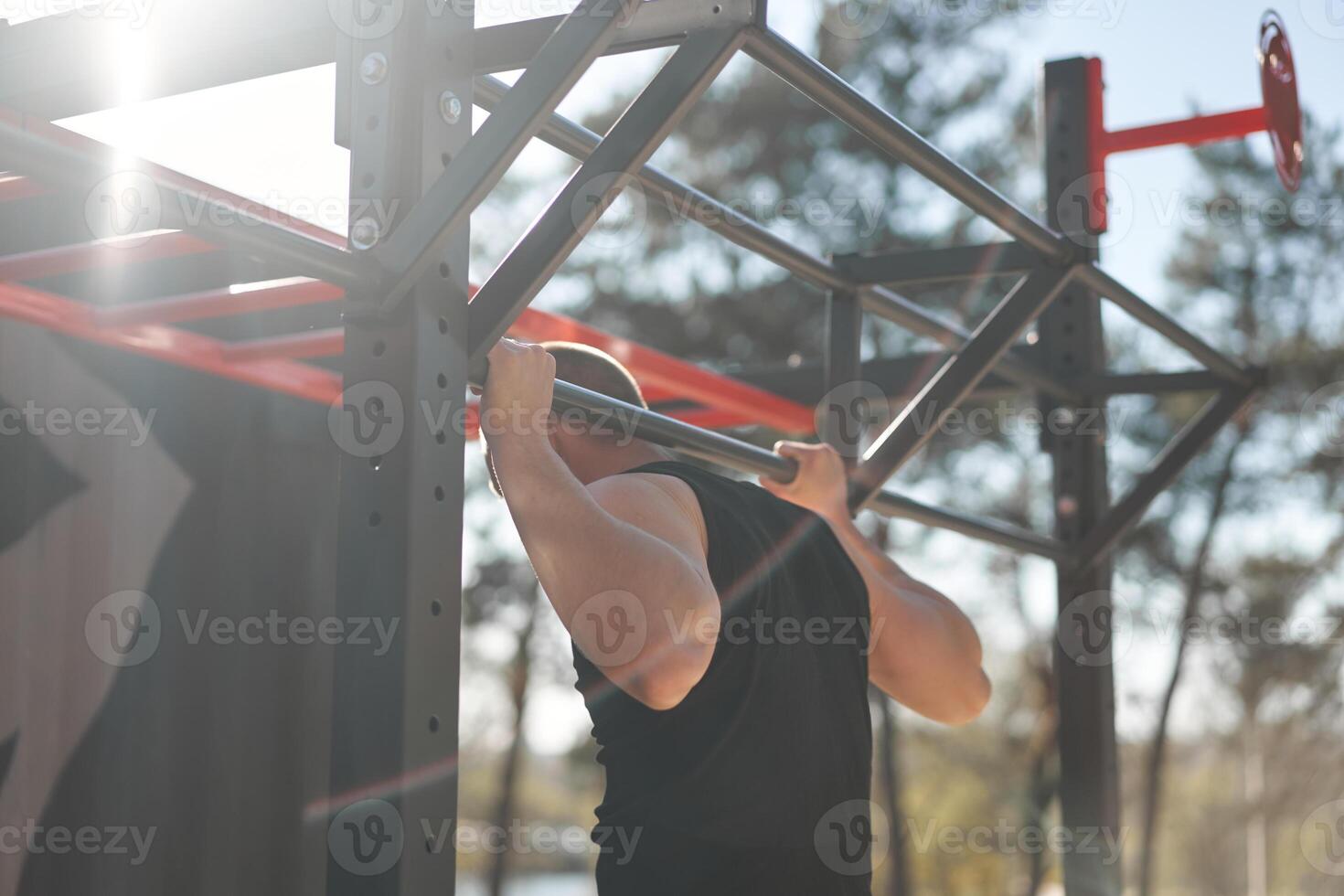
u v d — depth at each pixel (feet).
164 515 8.91
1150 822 46.96
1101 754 9.09
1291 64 8.91
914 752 56.70
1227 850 53.72
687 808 4.66
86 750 8.22
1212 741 51.01
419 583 4.10
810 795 4.97
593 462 5.54
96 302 8.56
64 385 8.42
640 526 4.60
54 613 8.18
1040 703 50.11
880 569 6.81
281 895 9.36
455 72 4.59
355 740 4.03
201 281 9.00
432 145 4.42
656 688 4.29
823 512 6.90
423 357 4.23
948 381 7.45
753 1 4.61
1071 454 9.74
